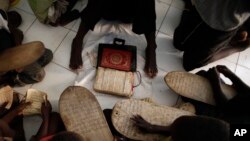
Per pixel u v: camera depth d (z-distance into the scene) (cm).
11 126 171
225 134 122
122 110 174
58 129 172
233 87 190
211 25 156
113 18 185
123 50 203
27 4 222
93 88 192
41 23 216
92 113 169
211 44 173
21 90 192
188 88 188
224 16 147
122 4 170
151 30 187
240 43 206
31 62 166
